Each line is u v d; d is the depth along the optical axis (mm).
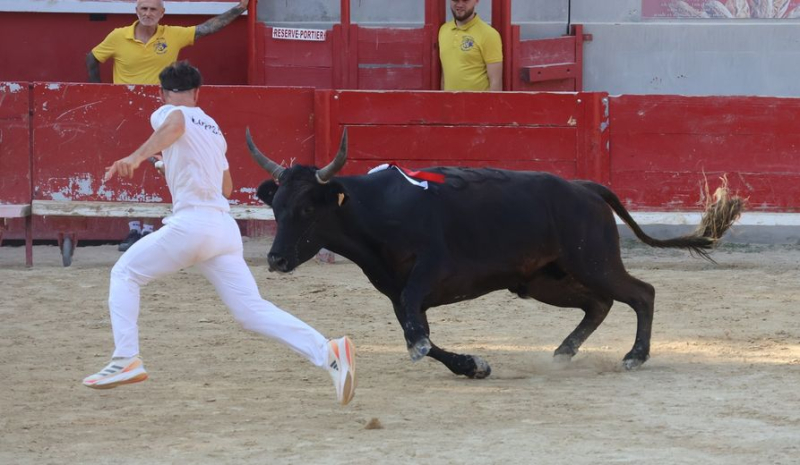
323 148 23625
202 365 14656
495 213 13703
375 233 13117
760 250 25547
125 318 11234
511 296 20234
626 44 26812
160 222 25422
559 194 14172
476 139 23703
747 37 26812
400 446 10305
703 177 23938
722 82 26906
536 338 16656
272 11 26906
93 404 12375
